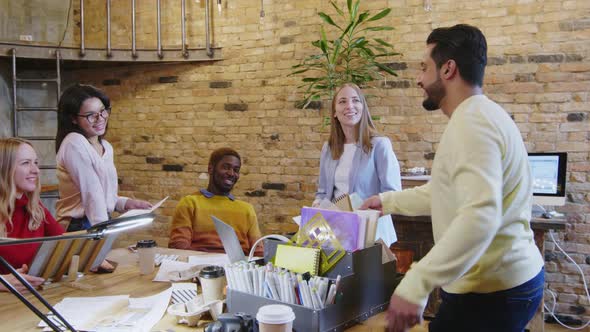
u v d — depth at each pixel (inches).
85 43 219.3
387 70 168.9
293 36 191.6
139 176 215.9
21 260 86.3
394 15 177.5
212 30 202.8
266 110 196.9
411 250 144.5
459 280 57.9
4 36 211.5
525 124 164.2
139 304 69.5
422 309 50.4
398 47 177.5
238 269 62.6
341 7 184.2
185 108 208.1
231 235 74.4
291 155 194.2
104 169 109.4
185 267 89.6
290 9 191.6
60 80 212.7
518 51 163.9
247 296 61.4
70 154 103.8
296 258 63.3
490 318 56.6
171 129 210.4
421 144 176.4
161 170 212.4
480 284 56.2
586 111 158.1
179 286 77.0
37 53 193.6
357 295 61.4
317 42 168.4
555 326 160.2
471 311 57.3
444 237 50.6
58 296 74.7
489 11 166.9
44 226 93.7
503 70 165.6
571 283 161.2
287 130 194.4
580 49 157.8
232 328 53.5
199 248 120.8
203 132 206.1
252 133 199.2
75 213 106.0
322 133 189.6
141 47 211.8
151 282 82.3
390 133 179.3
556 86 160.7
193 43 205.8
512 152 53.7
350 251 60.8
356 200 74.2
